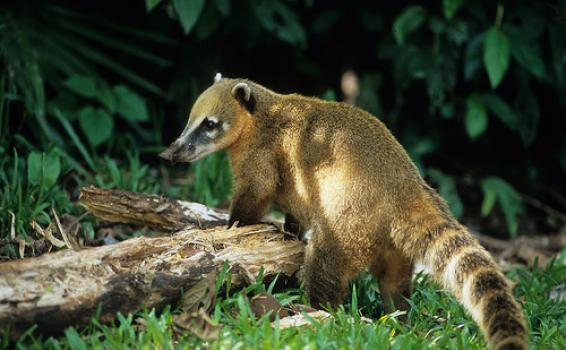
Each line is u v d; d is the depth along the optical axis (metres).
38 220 10.18
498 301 7.39
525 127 14.86
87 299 7.25
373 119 9.09
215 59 15.70
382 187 8.43
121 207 9.45
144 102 14.11
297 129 9.25
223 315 7.85
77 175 12.85
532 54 13.96
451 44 14.42
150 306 7.63
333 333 7.57
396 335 8.11
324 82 16.84
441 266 8.08
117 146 14.68
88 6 15.11
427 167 16.53
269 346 6.80
